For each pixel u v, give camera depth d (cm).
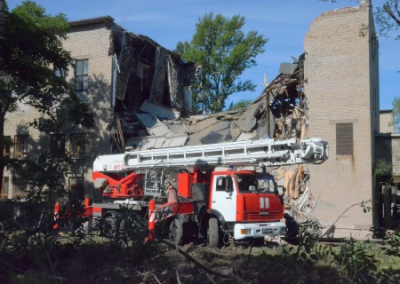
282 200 1847
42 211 1031
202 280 898
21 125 3038
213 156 1848
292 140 1636
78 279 902
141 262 950
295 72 2539
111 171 2211
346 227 2306
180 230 1755
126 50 2995
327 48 2459
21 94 2233
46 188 1118
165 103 3369
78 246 1043
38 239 937
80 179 2845
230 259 1352
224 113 2806
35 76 2216
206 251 1485
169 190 1847
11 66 2200
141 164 2078
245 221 1741
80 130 2844
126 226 968
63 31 2428
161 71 3319
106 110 2859
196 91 4616
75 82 2953
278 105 2684
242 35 4622
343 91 2405
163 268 940
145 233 961
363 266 870
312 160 1619
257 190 1794
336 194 2366
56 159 1155
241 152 1775
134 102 3262
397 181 2478
